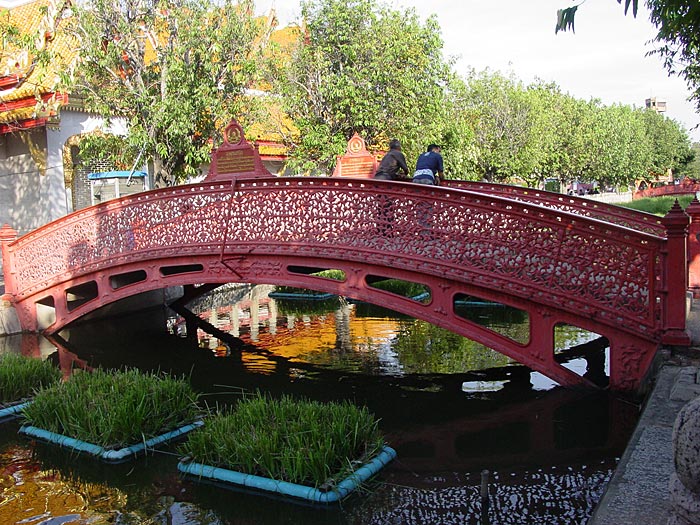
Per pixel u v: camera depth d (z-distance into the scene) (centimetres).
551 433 612
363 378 834
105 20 1246
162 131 1295
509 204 675
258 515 461
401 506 464
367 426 544
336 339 1077
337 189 786
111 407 594
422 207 728
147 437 592
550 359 671
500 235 683
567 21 333
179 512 470
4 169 1633
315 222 806
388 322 1214
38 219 1570
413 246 735
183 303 1327
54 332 1113
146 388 635
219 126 1381
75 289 1208
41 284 1109
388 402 735
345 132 1548
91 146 1417
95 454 567
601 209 995
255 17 1564
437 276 720
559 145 4159
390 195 748
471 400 727
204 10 1277
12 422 673
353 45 1476
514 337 983
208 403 743
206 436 540
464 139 1980
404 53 1492
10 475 540
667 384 523
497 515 448
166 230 943
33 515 470
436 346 999
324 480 478
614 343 637
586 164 4662
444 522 439
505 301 689
